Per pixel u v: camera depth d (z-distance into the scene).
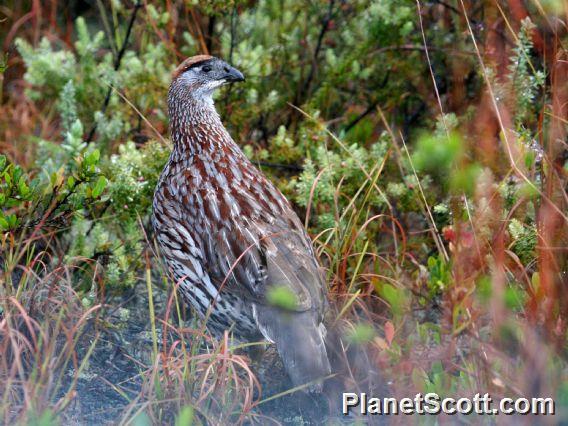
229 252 8.82
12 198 9.10
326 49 12.95
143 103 11.94
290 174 11.57
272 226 8.93
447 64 12.12
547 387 7.59
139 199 10.39
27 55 11.88
